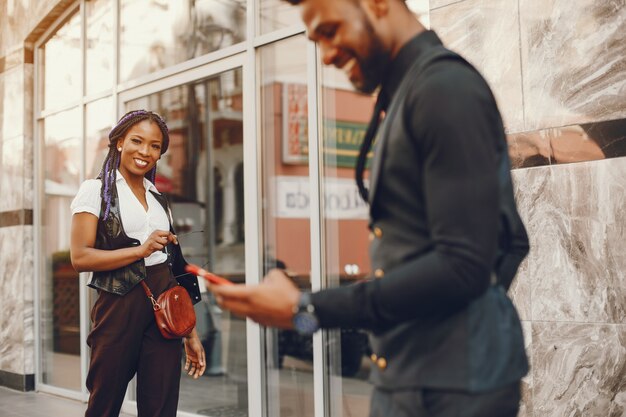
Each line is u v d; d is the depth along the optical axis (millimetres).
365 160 1495
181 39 5254
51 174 6844
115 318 3154
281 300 1269
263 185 4594
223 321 4797
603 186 2924
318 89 4262
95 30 6238
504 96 3189
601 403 2902
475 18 3281
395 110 1312
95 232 3215
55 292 6707
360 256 3977
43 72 6977
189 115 5121
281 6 4488
